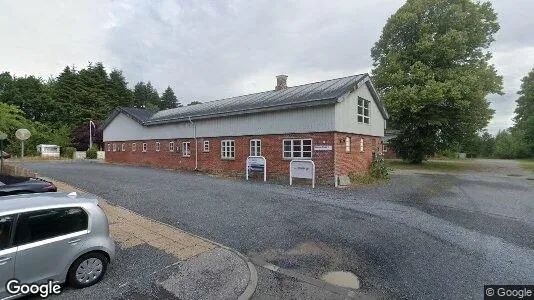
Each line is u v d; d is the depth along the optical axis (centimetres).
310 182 1656
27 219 439
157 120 2803
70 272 474
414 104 2606
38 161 3409
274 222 862
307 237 747
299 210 1003
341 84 1858
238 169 2077
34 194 542
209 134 2306
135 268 554
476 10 2764
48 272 447
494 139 6850
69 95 5575
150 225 802
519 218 950
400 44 3064
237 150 2086
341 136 1675
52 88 5831
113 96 6444
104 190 1300
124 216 880
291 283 518
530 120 4894
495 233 804
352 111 1811
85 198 523
